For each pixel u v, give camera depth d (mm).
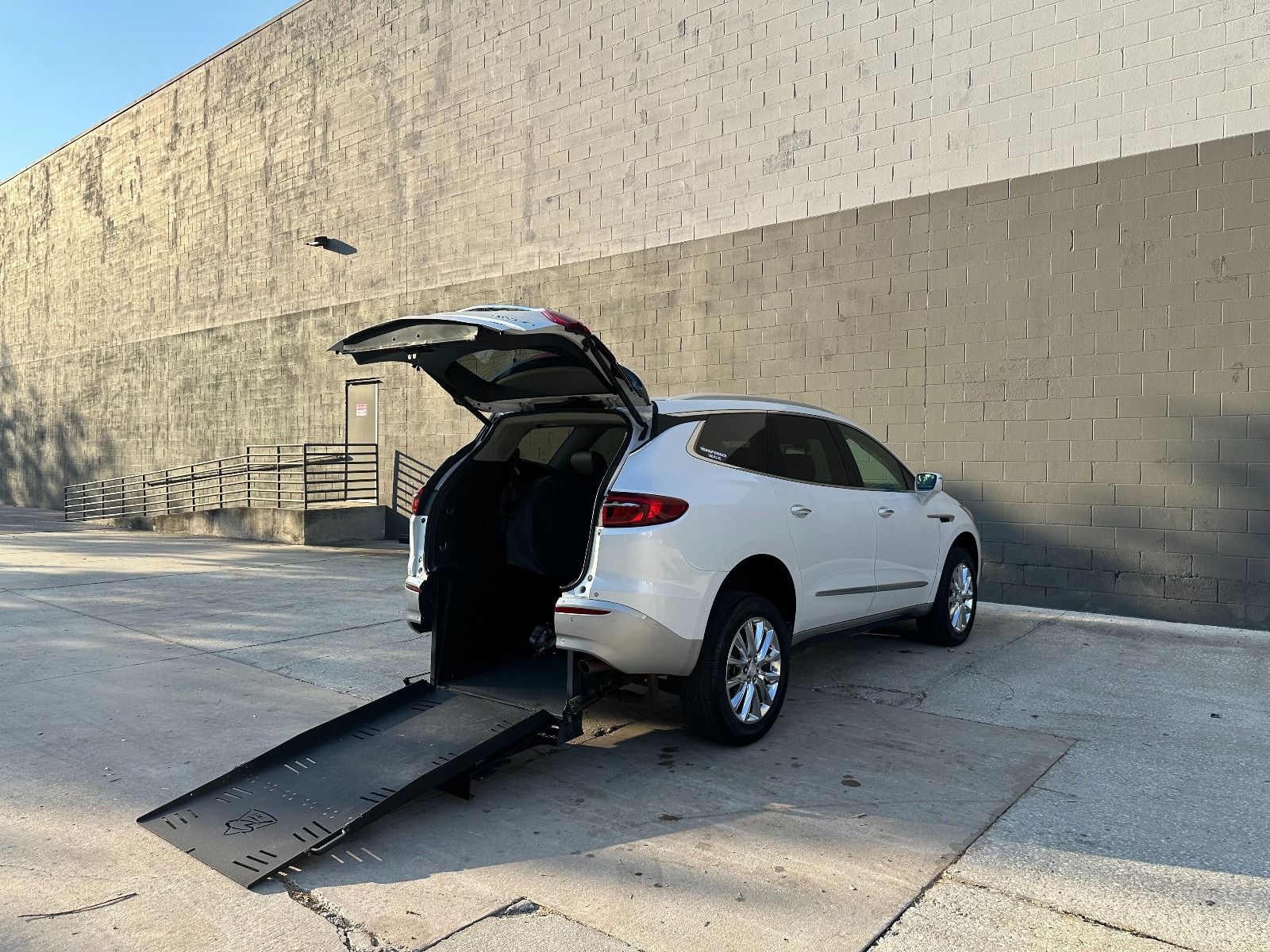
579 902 3070
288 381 16828
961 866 3309
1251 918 2939
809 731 4867
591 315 11773
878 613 5812
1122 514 7879
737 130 10281
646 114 11164
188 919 2965
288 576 10719
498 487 5020
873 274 9242
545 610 5207
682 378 10805
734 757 4473
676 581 4203
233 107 17906
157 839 3555
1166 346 7633
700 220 10625
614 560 4141
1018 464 8398
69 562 12062
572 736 4250
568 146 12070
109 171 21625
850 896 3090
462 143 13539
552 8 12234
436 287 14008
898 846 3465
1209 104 7406
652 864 3346
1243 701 5398
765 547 4684
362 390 15461
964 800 3918
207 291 18688
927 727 4922
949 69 8719
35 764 4406
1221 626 7453
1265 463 7223
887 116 9125
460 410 13898
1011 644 6875
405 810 3861
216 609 8484
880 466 6066
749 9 10156
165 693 5645
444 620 4672
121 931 2893
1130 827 3635
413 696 4547
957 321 8711
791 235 9828
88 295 22422
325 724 4230
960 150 8664
